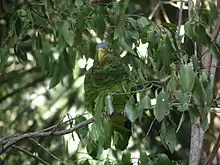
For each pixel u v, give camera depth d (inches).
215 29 296.4
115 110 271.3
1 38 513.7
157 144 482.9
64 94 533.6
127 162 271.9
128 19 288.7
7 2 454.0
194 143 299.4
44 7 305.1
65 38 283.0
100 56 305.9
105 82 295.7
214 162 380.2
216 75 431.5
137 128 470.0
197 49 295.4
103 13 283.9
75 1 289.7
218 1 306.3
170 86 248.5
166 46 259.6
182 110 256.5
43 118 533.6
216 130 432.8
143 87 266.4
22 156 507.5
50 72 312.5
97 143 274.2
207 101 250.7
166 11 542.9
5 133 549.3
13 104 576.1
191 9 273.0
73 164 317.1
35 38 315.9
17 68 551.2
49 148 496.4
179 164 295.3
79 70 474.3
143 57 294.0
